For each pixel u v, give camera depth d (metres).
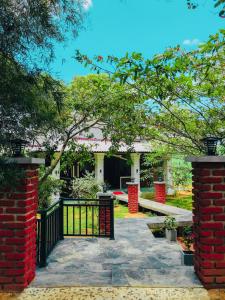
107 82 6.05
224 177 3.38
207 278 3.33
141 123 6.27
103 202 7.41
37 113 3.51
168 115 6.36
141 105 6.18
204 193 3.38
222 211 3.36
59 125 4.96
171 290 3.28
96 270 4.33
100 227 7.53
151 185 19.53
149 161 9.54
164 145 8.09
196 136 6.19
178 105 6.16
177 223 8.26
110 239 6.70
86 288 3.36
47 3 3.35
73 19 3.49
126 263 4.89
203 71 5.04
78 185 12.52
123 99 6.00
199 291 3.25
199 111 5.95
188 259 4.28
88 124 6.95
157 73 4.33
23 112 3.34
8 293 3.24
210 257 3.34
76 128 6.35
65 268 4.50
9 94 3.15
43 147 5.59
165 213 11.30
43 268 4.50
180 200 16.25
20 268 3.32
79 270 4.34
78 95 6.43
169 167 10.13
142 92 5.69
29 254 3.51
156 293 3.21
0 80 3.15
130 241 6.54
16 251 3.33
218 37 4.14
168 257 5.33
